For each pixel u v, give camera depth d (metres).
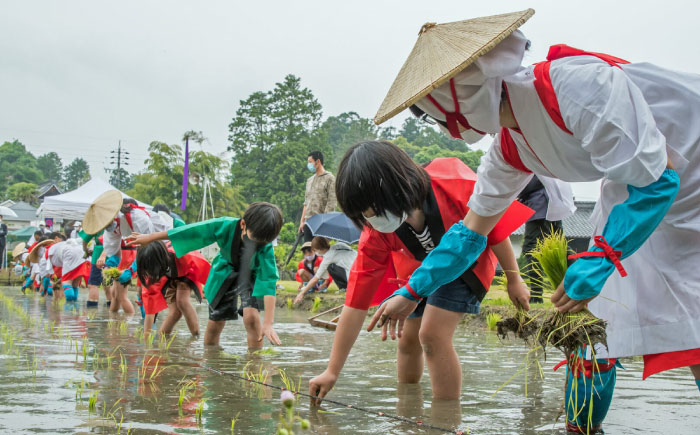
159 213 8.60
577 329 2.31
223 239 5.20
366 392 3.34
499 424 2.61
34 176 118.81
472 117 2.31
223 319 5.37
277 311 10.55
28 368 3.83
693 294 2.27
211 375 3.75
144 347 5.07
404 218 2.81
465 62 2.12
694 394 3.38
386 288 3.53
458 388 3.17
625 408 2.99
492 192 2.65
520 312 2.65
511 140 2.53
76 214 19.11
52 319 7.73
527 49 2.34
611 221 2.16
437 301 3.14
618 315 2.43
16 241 56.47
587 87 2.16
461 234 2.70
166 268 6.01
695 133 2.23
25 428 2.40
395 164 2.74
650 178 2.05
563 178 2.53
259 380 3.61
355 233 11.12
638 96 2.15
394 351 5.22
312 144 63.19
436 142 81.25
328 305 10.50
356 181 2.70
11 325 6.80
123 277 8.61
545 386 3.56
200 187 53.06
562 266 2.47
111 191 8.33
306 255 12.10
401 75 2.41
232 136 66.44
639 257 2.38
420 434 2.43
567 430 2.52
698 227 2.26
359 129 78.56
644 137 2.07
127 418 2.59
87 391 3.15
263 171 62.56
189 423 2.52
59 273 12.34
